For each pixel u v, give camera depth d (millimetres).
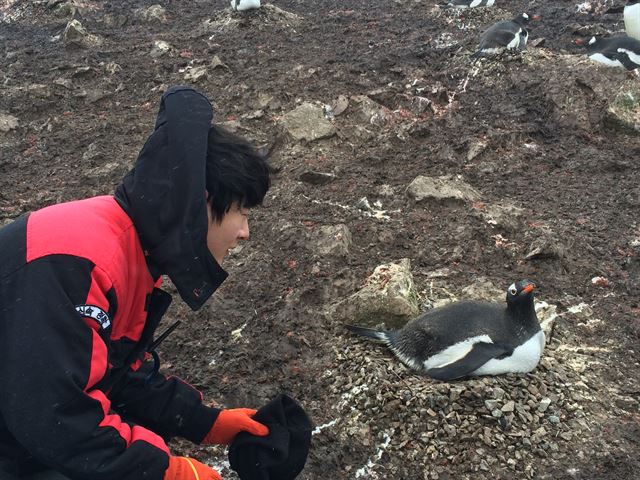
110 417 1867
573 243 5027
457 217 5332
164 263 1938
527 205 5621
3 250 1782
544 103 7156
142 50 9250
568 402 3562
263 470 2359
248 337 4164
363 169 6184
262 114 7129
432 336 3592
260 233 5250
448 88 7664
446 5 10344
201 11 11289
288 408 2498
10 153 6934
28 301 1711
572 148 6551
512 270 4797
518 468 3242
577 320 4301
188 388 2484
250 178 1949
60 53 9344
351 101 7090
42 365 1689
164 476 1927
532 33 9477
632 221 5383
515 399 3469
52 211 1875
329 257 4844
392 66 8094
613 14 10156
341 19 10297
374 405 3541
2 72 8648
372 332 3904
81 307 1768
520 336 3539
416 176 6066
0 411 1865
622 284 4645
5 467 1933
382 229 5180
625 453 3303
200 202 1847
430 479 3227
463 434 3348
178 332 4219
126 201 1923
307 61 8375
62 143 7035
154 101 7812
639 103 6840
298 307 4391
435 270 4758
